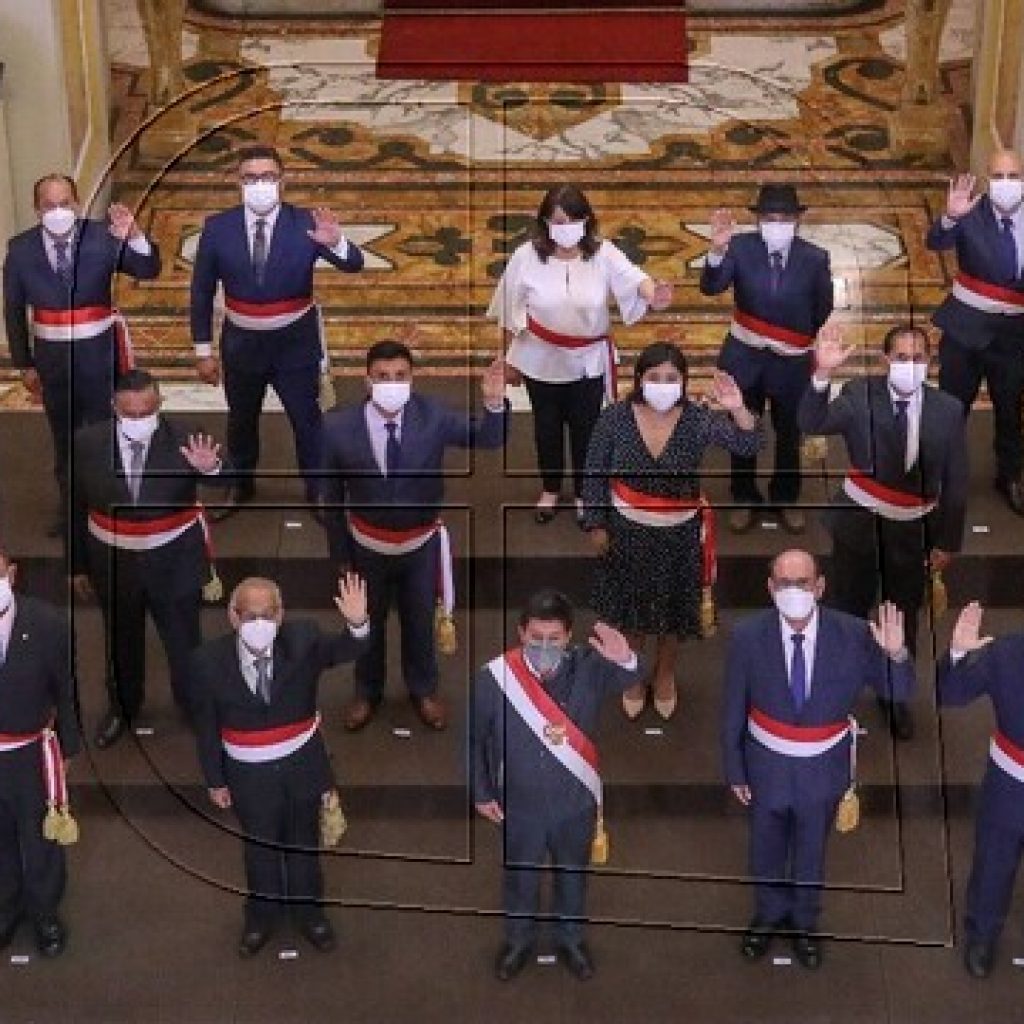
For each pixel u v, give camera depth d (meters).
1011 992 9.03
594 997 9.00
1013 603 10.51
